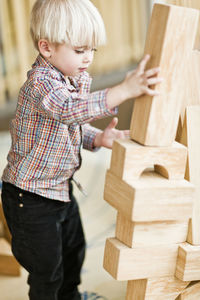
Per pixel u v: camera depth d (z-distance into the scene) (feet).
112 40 13.50
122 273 2.64
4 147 8.98
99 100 2.63
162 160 2.53
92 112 2.67
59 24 3.13
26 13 11.72
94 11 3.25
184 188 2.50
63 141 3.39
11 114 10.91
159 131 2.47
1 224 5.32
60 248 3.77
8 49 11.58
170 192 2.48
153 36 2.38
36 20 3.27
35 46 3.50
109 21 13.26
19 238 3.70
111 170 2.61
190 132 2.71
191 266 2.68
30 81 3.22
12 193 3.61
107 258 2.75
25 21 11.77
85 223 6.17
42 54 3.35
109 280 5.01
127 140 2.57
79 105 2.73
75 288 4.30
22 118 3.37
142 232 2.61
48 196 3.57
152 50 2.39
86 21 3.16
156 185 2.47
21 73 11.89
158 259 2.69
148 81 2.36
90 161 8.27
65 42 3.17
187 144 2.71
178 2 2.80
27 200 3.54
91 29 3.19
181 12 2.27
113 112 2.67
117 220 2.73
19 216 3.61
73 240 4.13
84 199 6.86
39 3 3.29
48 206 3.61
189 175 2.71
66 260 4.18
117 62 13.85
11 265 5.07
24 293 4.80
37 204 3.56
